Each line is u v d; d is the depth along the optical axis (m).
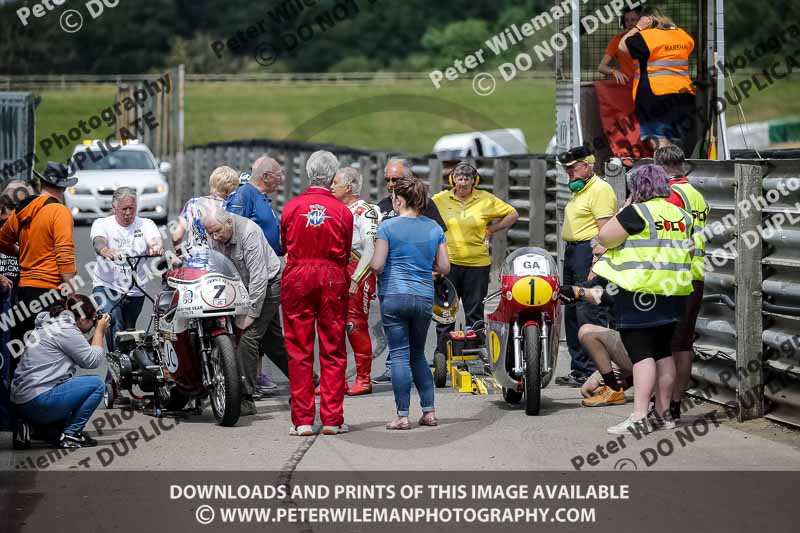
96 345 29.36
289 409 34.19
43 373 28.75
